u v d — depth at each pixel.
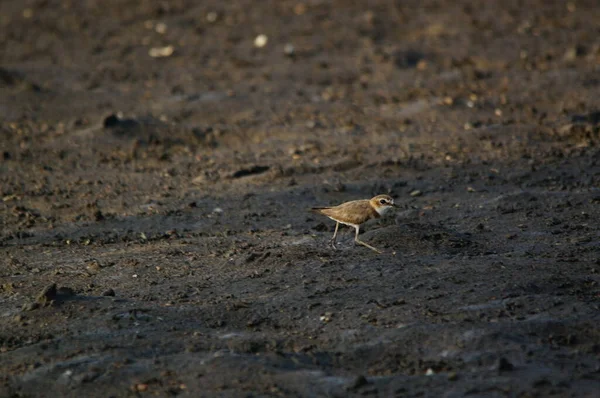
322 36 49.91
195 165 31.31
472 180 27.92
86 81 43.66
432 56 44.38
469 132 32.50
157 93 40.75
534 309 17.41
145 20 57.28
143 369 15.55
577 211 24.42
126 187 29.28
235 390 14.69
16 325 17.72
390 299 18.23
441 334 16.39
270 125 35.25
